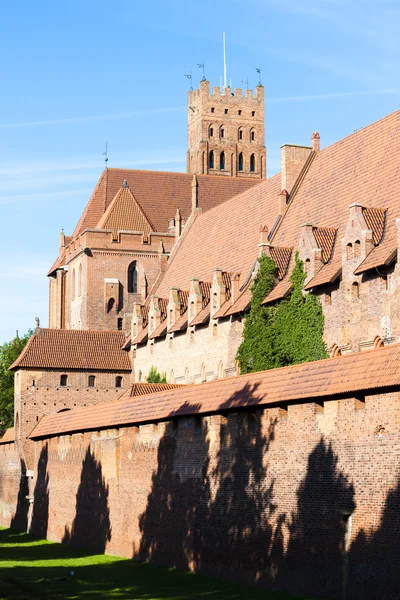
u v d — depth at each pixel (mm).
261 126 192625
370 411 49969
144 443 76250
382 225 76750
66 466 93188
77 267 147625
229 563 62500
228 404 62938
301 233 85000
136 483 77188
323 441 53594
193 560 67312
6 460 122250
